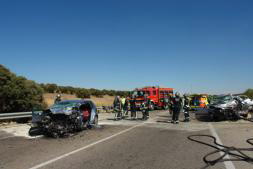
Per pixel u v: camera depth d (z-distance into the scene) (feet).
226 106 51.98
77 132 36.22
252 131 36.50
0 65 74.79
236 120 53.36
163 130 38.34
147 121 53.11
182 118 61.93
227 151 22.95
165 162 19.70
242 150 23.67
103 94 238.68
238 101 55.06
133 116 61.36
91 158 20.98
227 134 33.73
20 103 70.13
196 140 29.25
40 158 21.03
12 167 18.43
